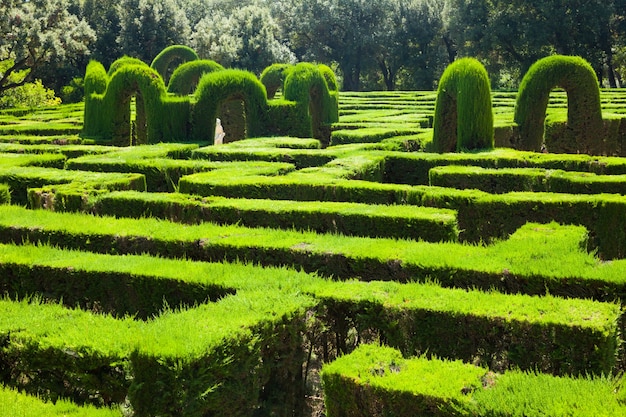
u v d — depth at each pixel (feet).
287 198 31.68
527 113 54.44
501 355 15.19
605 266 18.37
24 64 137.18
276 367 15.24
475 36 159.43
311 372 16.90
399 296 16.46
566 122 56.13
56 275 20.47
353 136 58.03
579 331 14.39
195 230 24.07
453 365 12.91
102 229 24.43
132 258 21.07
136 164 39.68
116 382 13.85
